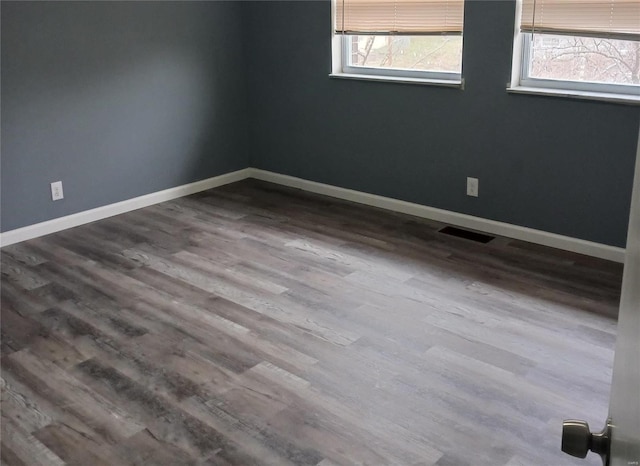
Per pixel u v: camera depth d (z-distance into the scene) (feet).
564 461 7.12
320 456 7.27
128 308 10.55
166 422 7.88
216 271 11.82
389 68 14.25
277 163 16.69
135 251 12.76
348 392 8.35
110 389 8.52
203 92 15.84
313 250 12.65
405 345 9.34
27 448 7.51
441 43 13.38
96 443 7.56
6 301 10.84
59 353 9.34
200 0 15.26
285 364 8.97
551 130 12.08
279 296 10.84
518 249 12.52
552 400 8.11
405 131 14.06
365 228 13.73
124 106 14.44
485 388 8.36
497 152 12.86
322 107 15.33
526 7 11.82
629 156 11.33
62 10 13.08
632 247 2.46
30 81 12.93
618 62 11.34
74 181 13.98
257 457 7.29
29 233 13.44
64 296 10.98
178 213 14.83
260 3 15.74
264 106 16.48
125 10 14.01
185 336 9.72
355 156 15.08
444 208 13.94
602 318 9.96
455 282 11.21
